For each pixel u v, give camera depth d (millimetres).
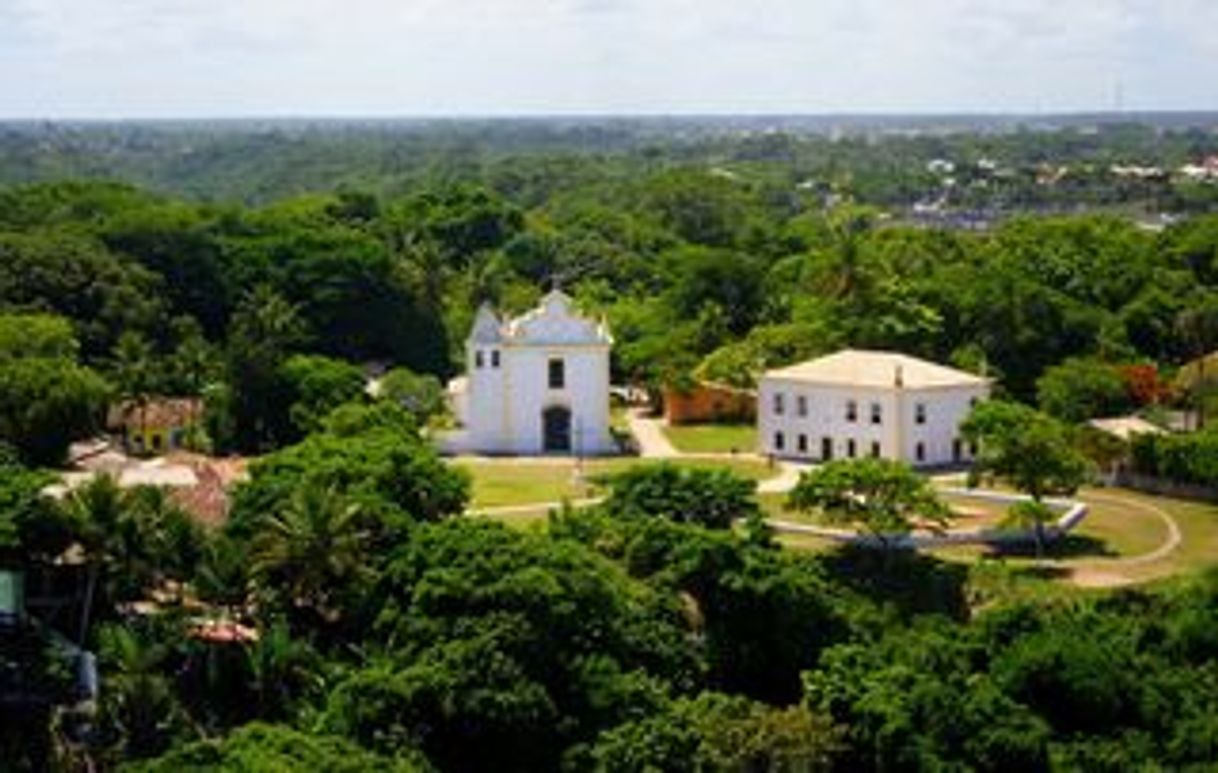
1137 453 137375
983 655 93688
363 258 187875
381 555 96188
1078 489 130750
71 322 165375
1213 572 105875
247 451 151000
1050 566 113438
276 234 198375
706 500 110312
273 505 99625
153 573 94000
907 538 116250
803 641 95250
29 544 91875
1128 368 166250
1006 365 173125
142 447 150375
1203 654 97875
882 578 111188
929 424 142250
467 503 117688
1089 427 143750
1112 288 198625
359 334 185875
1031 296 176250
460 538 91375
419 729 81875
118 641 85688
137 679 84500
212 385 158250
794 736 80750
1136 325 188250
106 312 171500
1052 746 85062
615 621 89938
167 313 181000
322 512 93188
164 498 97688
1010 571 109062
